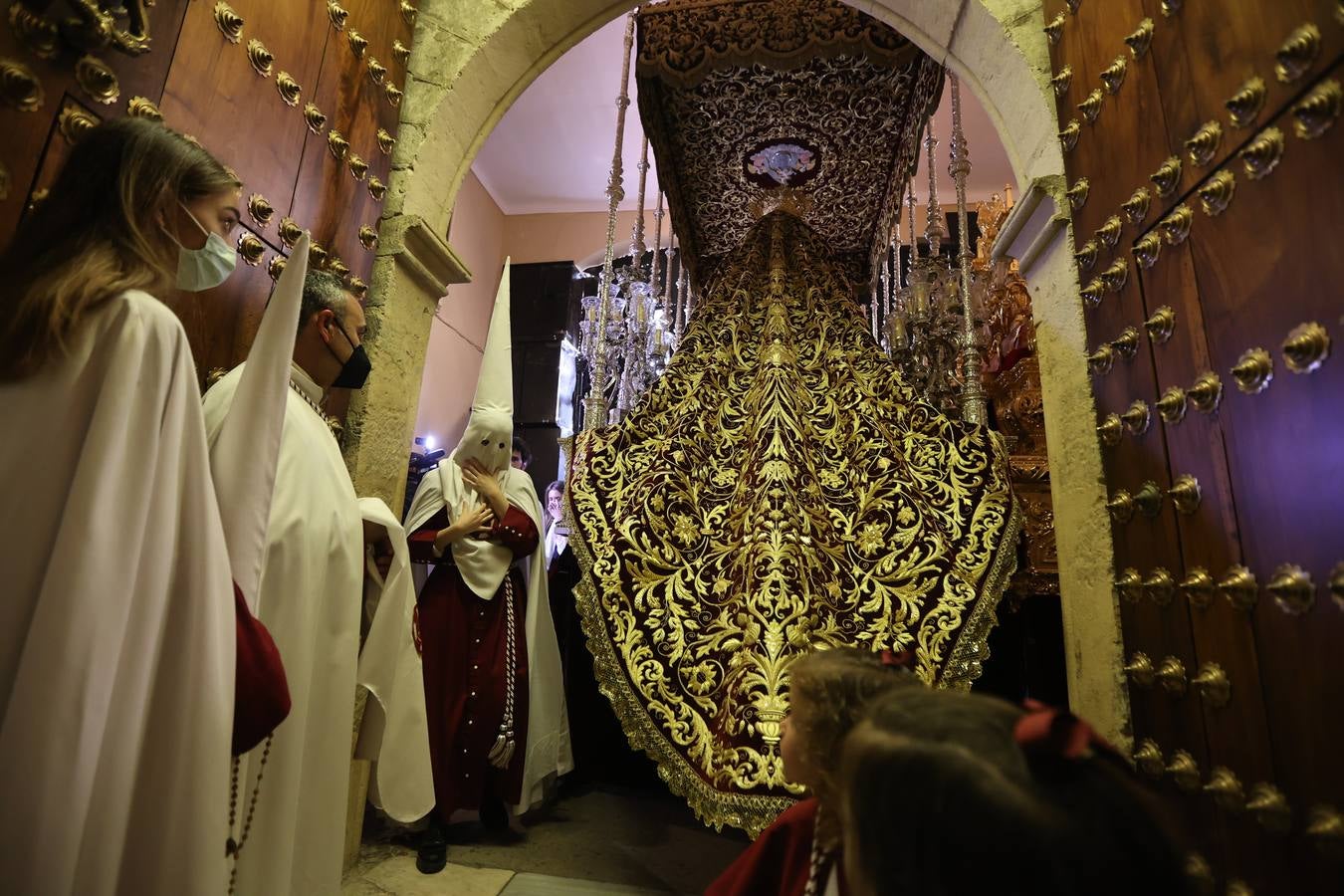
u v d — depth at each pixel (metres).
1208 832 1.43
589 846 2.78
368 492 2.40
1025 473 3.21
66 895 0.83
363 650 1.77
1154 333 1.69
